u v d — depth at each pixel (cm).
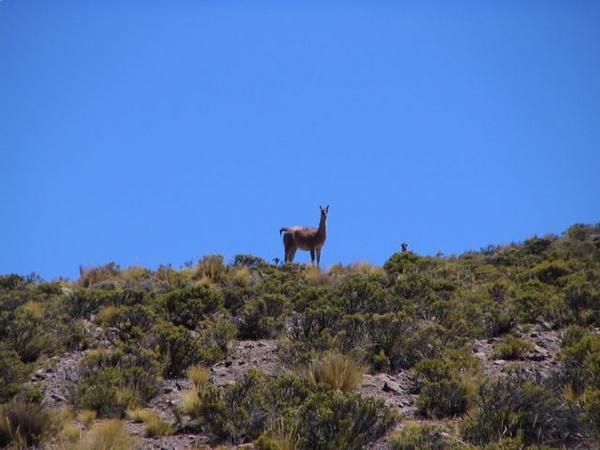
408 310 5794
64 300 6438
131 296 6425
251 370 4431
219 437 3803
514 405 3631
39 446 3666
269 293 6662
